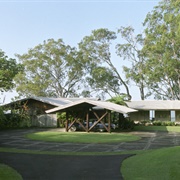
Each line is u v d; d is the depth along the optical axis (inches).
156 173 339.6
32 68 2000.5
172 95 1967.3
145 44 1844.2
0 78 1032.8
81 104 1037.8
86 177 335.6
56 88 2167.8
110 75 2020.2
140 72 1913.1
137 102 1766.7
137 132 1070.4
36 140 748.0
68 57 2069.4
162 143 690.2
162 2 1686.8
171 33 1596.9
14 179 321.7
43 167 391.9
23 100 1364.4
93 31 2043.6
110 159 450.0
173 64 1689.2
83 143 687.1
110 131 1029.2
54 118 1349.7
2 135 893.8
